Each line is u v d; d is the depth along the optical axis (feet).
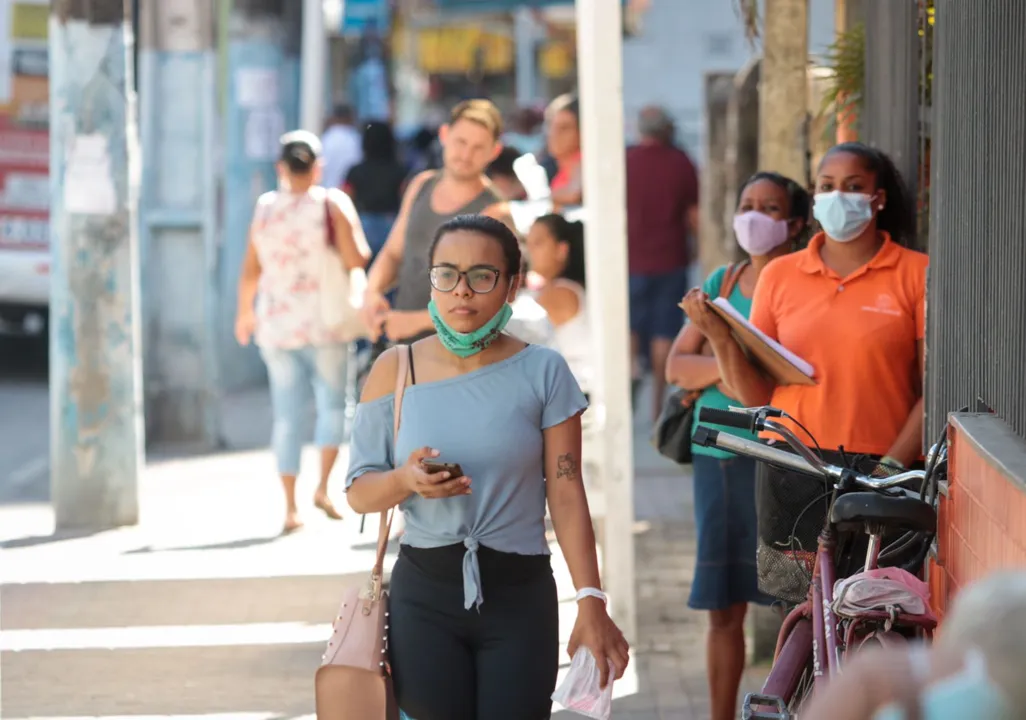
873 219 60.29
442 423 47.52
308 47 189.78
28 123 163.53
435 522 47.34
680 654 80.59
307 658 79.61
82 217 105.91
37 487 122.21
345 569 96.22
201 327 138.51
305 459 132.98
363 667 46.83
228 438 144.87
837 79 84.64
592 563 48.16
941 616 50.06
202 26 137.69
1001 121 48.52
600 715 47.29
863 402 58.90
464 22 387.96
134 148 107.45
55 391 107.55
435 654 47.19
